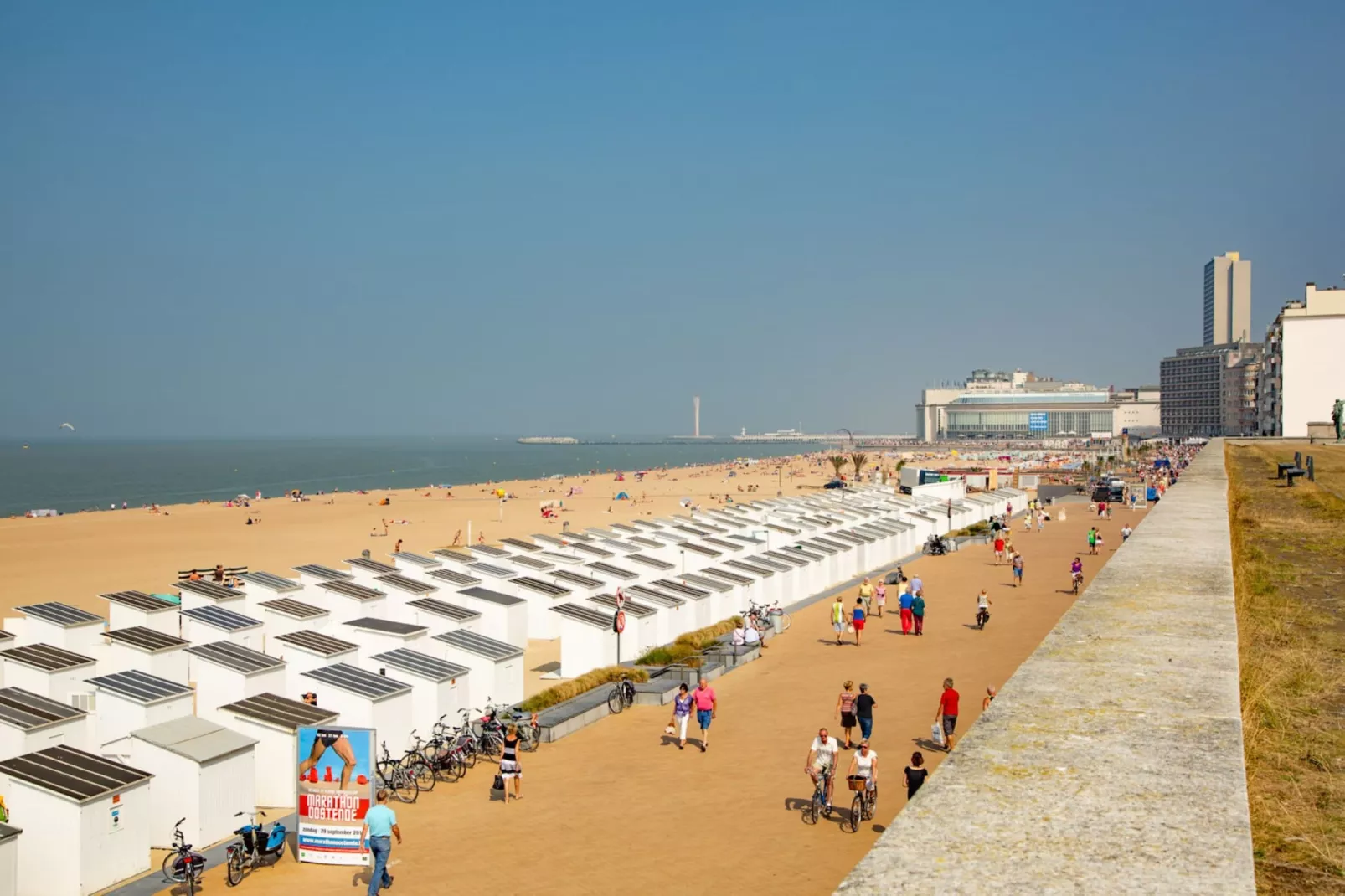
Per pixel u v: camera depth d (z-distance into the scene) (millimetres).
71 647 42219
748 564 60531
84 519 140125
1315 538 25469
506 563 59969
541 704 36531
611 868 23406
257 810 28125
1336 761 8445
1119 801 5078
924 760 30312
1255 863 6418
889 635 50469
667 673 41562
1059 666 8062
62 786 23328
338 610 48531
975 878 4242
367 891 22688
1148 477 147000
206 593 46594
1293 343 144500
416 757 30250
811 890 22000
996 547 78438
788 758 31078
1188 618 10062
